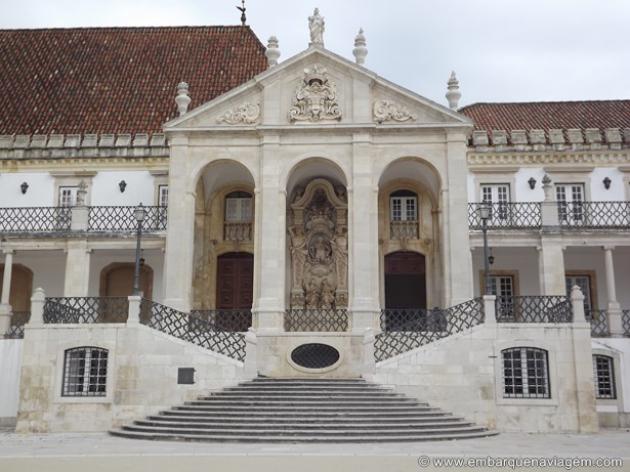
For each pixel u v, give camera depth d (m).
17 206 29.33
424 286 28.39
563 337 20.88
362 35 26.56
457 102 26.20
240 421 18.20
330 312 27.12
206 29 36.50
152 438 17.97
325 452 14.87
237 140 25.92
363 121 25.53
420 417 19.00
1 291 29.25
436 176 26.25
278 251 24.67
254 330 22.81
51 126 30.78
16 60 34.22
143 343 21.36
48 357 21.56
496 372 20.81
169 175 25.75
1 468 12.80
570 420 20.41
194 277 27.80
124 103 31.89
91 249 27.31
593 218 27.88
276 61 26.95
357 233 24.69
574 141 28.95
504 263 28.70
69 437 19.11
